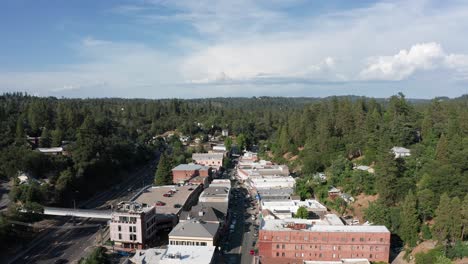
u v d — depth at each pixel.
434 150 167.75
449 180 129.00
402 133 190.38
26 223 132.12
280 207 152.88
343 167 179.50
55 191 169.25
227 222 147.25
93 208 170.50
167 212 145.62
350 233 112.81
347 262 106.88
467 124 176.00
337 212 154.00
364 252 112.81
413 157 165.38
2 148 195.50
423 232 118.88
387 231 113.06
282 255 114.88
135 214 121.69
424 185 136.25
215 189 170.88
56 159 188.75
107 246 123.81
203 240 114.19
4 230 121.69
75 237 133.62
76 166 192.75
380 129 196.88
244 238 133.25
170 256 99.62
